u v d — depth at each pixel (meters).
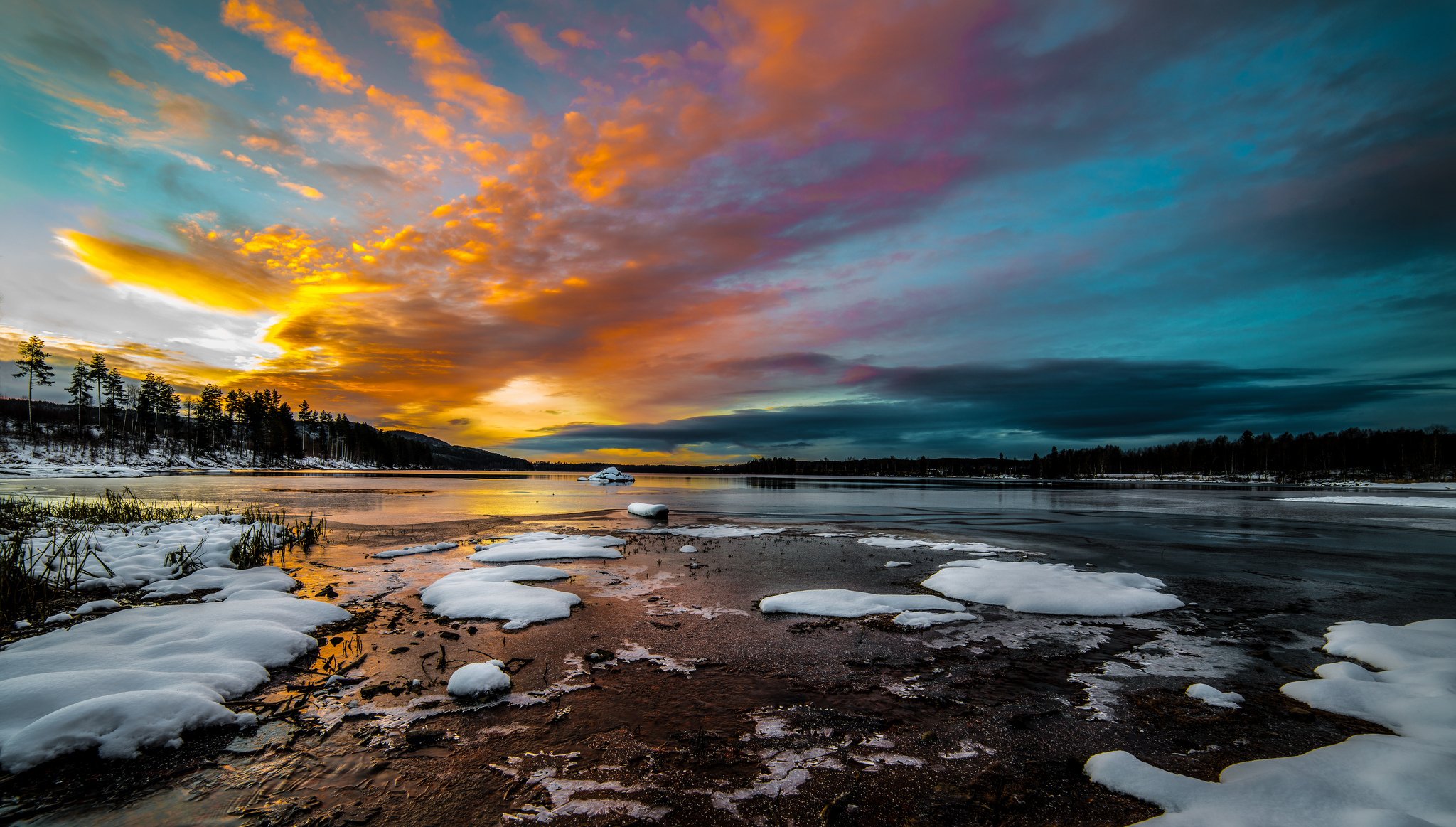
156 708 4.82
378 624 8.26
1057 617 9.07
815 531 20.44
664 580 11.59
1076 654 7.32
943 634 8.12
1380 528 22.88
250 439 111.44
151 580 10.08
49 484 42.12
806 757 4.66
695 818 3.82
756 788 4.20
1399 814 3.53
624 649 7.28
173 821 3.72
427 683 6.09
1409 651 6.99
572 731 5.06
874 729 5.19
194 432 101.06
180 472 74.38
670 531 20.09
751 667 6.72
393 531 19.14
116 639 6.71
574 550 14.13
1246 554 15.76
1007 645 7.67
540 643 7.47
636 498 39.56
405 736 4.94
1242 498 45.84
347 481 63.25
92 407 96.19
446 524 21.50
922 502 38.47
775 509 31.16
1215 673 6.69
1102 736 5.10
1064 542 17.94
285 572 11.64
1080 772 4.47
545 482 72.44
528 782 4.24
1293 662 7.12
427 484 61.12
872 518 26.23
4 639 6.98
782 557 14.42
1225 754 4.80
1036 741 5.00
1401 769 4.14
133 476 62.56
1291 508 34.59
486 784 4.21
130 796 3.97
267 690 5.86
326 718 5.25
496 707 5.54
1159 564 14.11
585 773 4.38
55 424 83.69
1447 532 21.61
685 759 4.60
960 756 4.72
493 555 13.50
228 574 10.72
